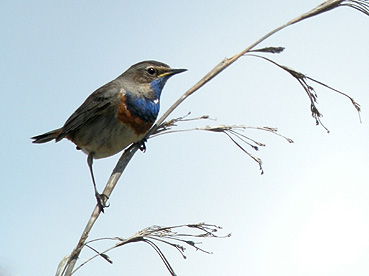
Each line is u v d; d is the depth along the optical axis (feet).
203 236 20.51
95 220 23.40
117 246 20.38
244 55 25.44
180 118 26.96
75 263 19.90
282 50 24.58
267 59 24.70
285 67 24.27
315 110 24.70
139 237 20.42
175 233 20.48
